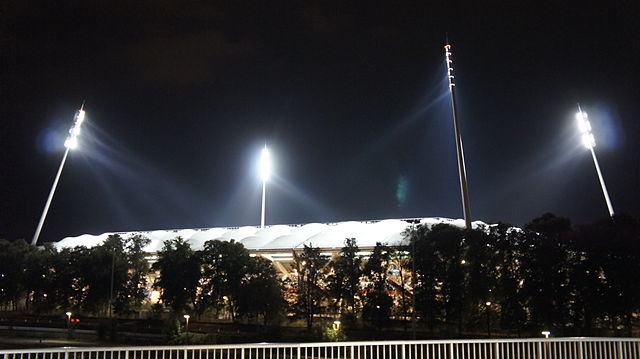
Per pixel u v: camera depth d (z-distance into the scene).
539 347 17.14
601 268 60.66
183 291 79.06
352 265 75.62
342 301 76.06
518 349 16.94
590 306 59.44
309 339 59.22
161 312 86.50
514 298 62.47
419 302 67.62
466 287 65.88
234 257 78.50
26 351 13.90
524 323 62.91
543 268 61.41
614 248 59.25
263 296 74.69
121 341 67.25
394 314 74.12
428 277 67.94
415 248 69.94
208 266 81.94
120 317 89.19
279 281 80.06
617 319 68.81
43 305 92.00
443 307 66.88
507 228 66.69
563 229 64.31
